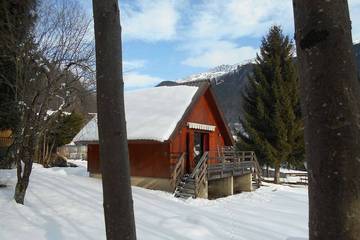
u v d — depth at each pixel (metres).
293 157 29.81
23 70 11.23
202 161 19.23
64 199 12.70
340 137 1.77
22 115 11.48
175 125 19.73
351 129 1.77
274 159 29.17
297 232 11.35
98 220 10.41
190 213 13.10
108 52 3.17
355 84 1.83
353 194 1.74
